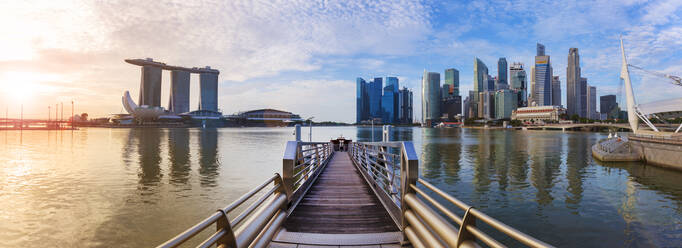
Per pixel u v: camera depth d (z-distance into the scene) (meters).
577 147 79.31
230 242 2.81
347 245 4.73
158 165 48.03
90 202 25.55
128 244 17.11
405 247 4.60
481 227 19.41
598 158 49.75
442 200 25.81
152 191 29.47
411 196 4.21
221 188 30.86
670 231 18.08
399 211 5.70
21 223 20.22
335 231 5.57
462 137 141.62
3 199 26.67
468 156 59.75
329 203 7.76
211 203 25.09
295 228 5.71
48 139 119.25
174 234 18.48
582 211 22.20
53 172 40.88
